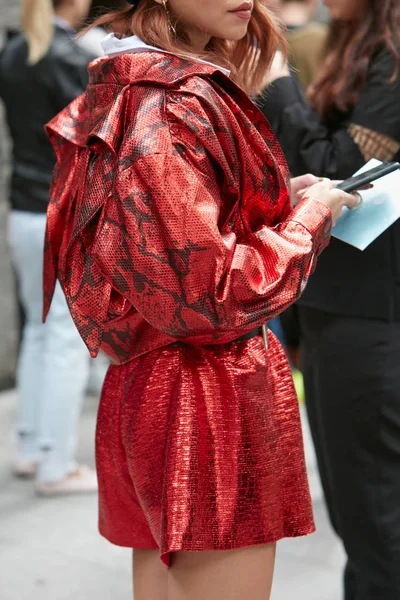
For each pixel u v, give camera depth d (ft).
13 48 26.53
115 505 13.30
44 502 26.78
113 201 10.93
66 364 26.63
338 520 16.80
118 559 23.13
